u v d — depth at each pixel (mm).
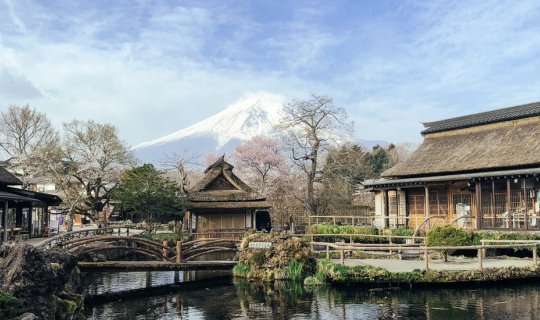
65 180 48406
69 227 45531
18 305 11539
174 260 26438
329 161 57031
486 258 25766
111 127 54969
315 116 54531
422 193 37531
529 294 19672
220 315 18047
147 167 45031
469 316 16625
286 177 58656
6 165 54344
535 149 31438
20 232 37625
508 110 36188
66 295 16172
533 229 28094
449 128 39750
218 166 47750
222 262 25969
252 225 45531
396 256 26688
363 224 43969
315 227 39062
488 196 32938
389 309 17844
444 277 21188
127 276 27188
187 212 51000
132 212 47812
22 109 58156
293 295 20953
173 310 19094
